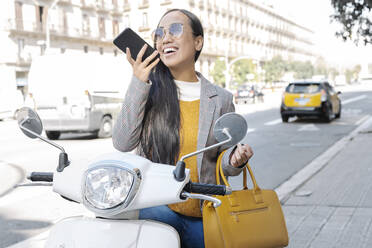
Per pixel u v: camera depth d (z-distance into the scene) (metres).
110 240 1.74
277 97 47.88
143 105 2.03
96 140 14.20
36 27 44.00
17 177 7.89
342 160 8.64
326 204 5.41
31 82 14.50
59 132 14.96
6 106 26.66
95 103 14.38
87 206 1.70
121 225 1.77
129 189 1.68
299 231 4.47
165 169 1.79
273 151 10.59
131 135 2.05
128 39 1.99
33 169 8.66
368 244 4.03
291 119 19.55
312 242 4.15
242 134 1.88
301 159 9.29
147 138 2.15
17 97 27.41
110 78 15.10
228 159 2.13
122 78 15.65
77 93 14.12
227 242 1.97
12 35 41.59
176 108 2.14
